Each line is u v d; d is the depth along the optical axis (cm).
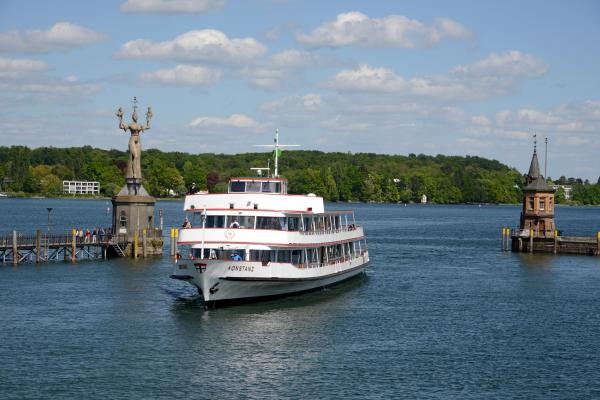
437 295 9050
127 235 12175
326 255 9250
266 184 8525
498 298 8894
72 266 10875
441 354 6300
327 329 7081
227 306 7938
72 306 7862
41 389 5309
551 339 6850
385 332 7019
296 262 8556
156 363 5916
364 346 6506
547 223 14650
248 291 7994
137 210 12200
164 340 6562
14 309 7675
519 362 6112
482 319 7650
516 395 5356
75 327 6950
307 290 8888
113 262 11388
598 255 13912
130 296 8469
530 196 14688
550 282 10269
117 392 5275
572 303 8612
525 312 8044
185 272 7706
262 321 7325
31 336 6612
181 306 7938
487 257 13700
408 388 5456
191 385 5434
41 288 8894
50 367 5778
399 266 12125
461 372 5831
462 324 7400
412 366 5959
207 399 5175
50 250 12775
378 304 8356
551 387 5528
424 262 12794
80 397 5175
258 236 7931
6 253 12381
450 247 16112
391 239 18550
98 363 5888
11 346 6300
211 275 7612
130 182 12319
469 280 10419
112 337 6631
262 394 5284
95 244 11706
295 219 8625
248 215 8069
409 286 9756
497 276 10875
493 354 6331
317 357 6156
